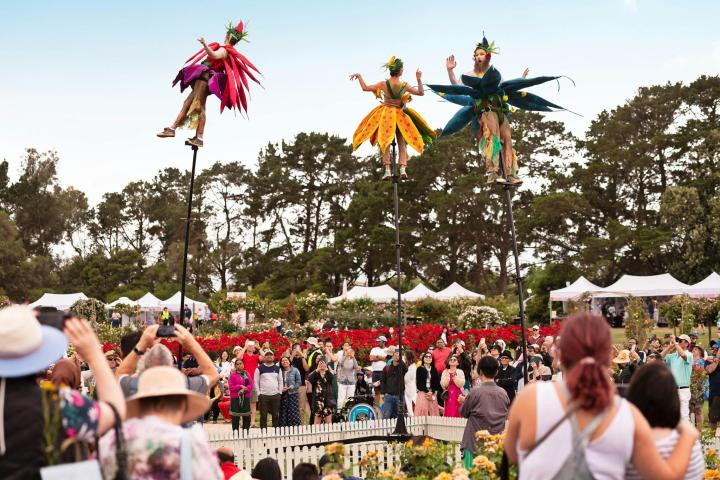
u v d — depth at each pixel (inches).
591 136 2743.6
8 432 136.9
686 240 2352.4
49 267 3078.2
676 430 162.9
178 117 390.3
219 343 967.0
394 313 1451.8
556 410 136.9
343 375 731.4
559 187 2746.1
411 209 2869.1
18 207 3518.7
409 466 294.2
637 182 2650.1
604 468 134.6
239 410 679.7
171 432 154.3
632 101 2657.5
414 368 644.7
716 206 2281.0
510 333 1085.8
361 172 3444.9
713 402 639.8
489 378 406.6
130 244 3885.3
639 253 2518.5
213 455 158.6
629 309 1251.8
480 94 454.3
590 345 137.3
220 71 392.2
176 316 2023.9
